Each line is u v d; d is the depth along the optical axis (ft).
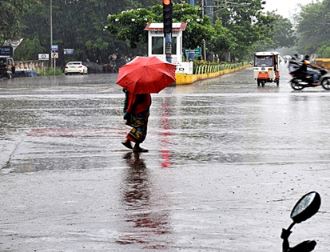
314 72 173.47
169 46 206.80
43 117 105.91
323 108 117.80
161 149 70.69
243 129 87.97
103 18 431.84
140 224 39.65
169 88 195.83
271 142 75.31
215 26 375.86
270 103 130.21
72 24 437.17
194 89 188.85
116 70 447.42
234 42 417.08
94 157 65.62
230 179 53.21
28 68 376.89
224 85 215.72
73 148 71.87
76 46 444.96
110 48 447.01
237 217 40.98
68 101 139.95
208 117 104.32
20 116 107.76
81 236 37.11
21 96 156.97
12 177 55.16
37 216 41.75
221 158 64.39
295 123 94.38
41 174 56.44
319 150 68.95
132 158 64.75
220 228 38.52
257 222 39.78
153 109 119.24
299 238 36.29
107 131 86.99
